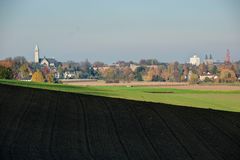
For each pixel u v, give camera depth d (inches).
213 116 2409.0
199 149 1683.1
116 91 4060.0
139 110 2470.5
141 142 1748.3
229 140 1850.4
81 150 1571.1
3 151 1481.3
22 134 1758.1
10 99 2551.7
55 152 1515.7
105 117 2219.5
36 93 2861.7
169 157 1550.2
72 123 2033.7
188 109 2642.7
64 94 2940.5
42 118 2094.0
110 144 1689.2
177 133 1945.1
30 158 1411.2
